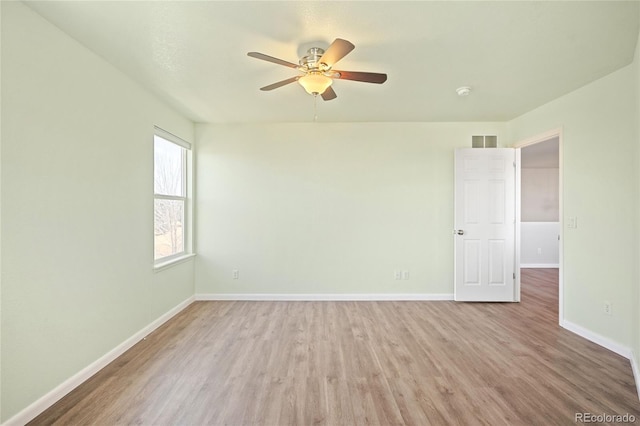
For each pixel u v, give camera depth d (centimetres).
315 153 408
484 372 227
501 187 396
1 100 164
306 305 388
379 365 237
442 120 399
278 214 410
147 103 299
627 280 250
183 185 398
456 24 190
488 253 397
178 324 324
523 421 175
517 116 382
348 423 174
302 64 212
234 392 203
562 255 313
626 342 251
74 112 210
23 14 174
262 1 169
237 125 409
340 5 172
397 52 224
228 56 231
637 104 219
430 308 374
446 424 173
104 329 240
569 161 304
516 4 172
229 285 412
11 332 169
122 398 197
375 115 377
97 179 233
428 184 408
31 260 181
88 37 207
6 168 167
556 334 295
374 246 410
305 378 219
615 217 260
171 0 169
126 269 268
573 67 250
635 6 173
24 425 173
